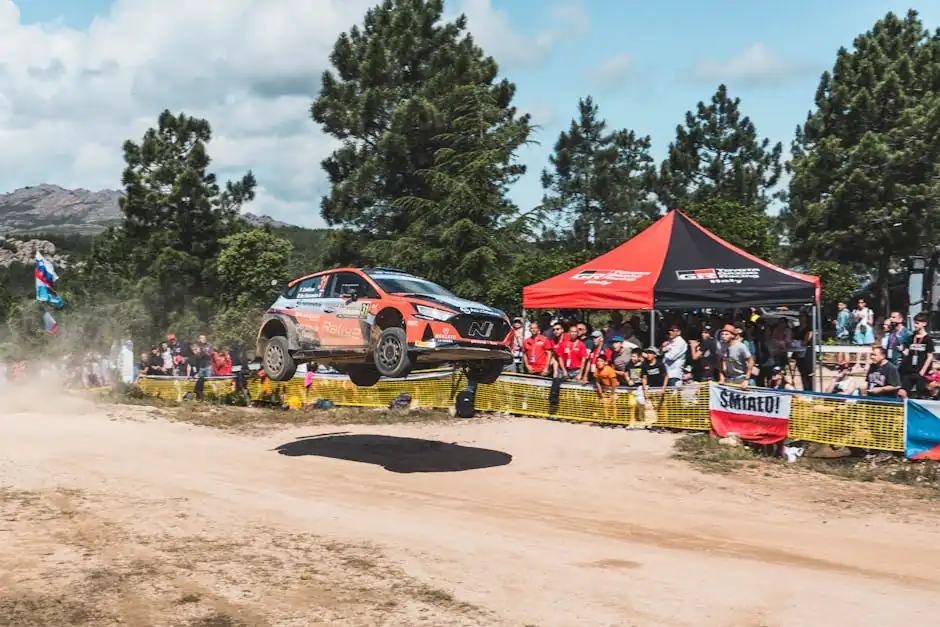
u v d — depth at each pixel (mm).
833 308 39844
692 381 16391
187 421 18312
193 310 44969
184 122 49188
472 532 9188
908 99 41938
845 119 43469
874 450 12797
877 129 43094
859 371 15750
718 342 15961
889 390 13586
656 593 7105
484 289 31062
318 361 13391
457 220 31891
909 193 40781
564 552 8422
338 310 13047
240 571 7477
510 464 13469
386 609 6555
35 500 10195
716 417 14484
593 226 54250
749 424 14031
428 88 40469
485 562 7953
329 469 13039
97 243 55312
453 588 7125
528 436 15633
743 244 37188
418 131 39375
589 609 6672
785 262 46188
